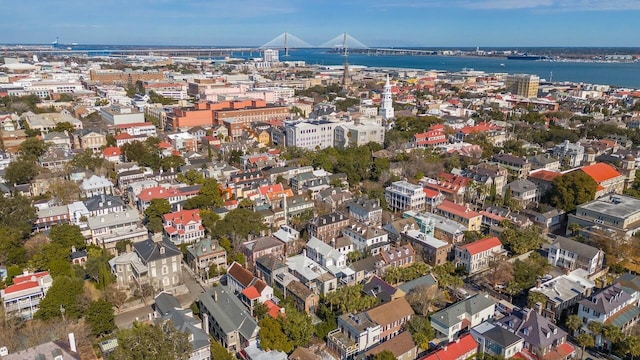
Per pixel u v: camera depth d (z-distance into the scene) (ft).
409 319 391.24
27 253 477.36
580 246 495.00
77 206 572.92
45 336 350.43
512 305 414.21
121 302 416.05
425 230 563.07
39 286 411.34
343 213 596.70
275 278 451.12
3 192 634.84
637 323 404.16
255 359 341.21
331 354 365.40
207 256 484.74
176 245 528.22
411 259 504.43
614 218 564.30
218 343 367.66
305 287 424.46
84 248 504.43
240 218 529.04
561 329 375.66
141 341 293.43
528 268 465.88
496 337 353.51
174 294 445.37
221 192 653.71
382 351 330.95
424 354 366.02
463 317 390.83
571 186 634.84
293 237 523.29
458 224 573.33
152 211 575.79
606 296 392.27
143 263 448.24
